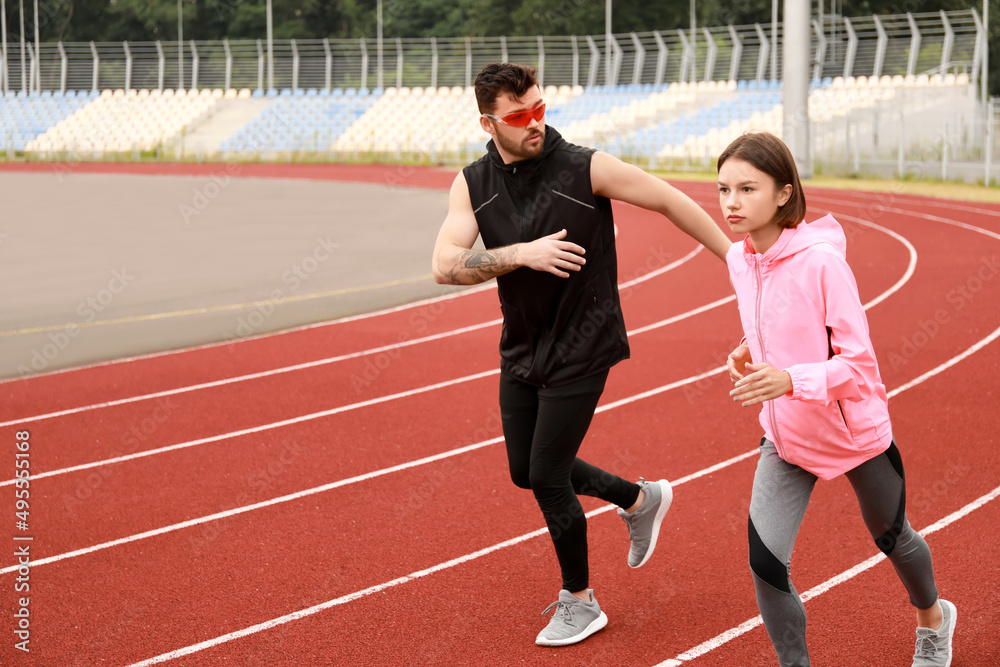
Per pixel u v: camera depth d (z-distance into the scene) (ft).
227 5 179.22
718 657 10.21
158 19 176.14
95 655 10.68
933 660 9.52
